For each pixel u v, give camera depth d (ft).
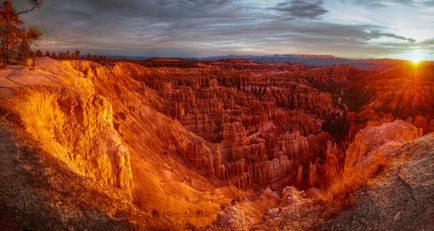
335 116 490.49
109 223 58.34
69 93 122.93
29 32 119.85
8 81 105.81
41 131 90.33
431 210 42.34
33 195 55.52
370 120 409.90
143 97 355.77
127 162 140.15
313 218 54.65
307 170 311.68
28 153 65.51
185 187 196.75
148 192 162.81
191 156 280.51
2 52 118.21
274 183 297.12
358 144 111.86
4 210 50.80
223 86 502.79
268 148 346.13
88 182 68.03
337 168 262.47
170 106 368.89
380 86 604.49
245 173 287.69
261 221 62.08
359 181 54.70
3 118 75.10
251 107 444.96
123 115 265.54
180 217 135.64
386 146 67.36
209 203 186.39
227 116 394.32
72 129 121.49
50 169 63.87
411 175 49.44
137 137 255.70
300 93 546.26
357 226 46.70
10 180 56.65
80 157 119.14
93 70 301.02
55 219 53.21
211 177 270.87
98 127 134.62
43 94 106.83
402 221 43.57
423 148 55.67
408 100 466.29
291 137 349.00
